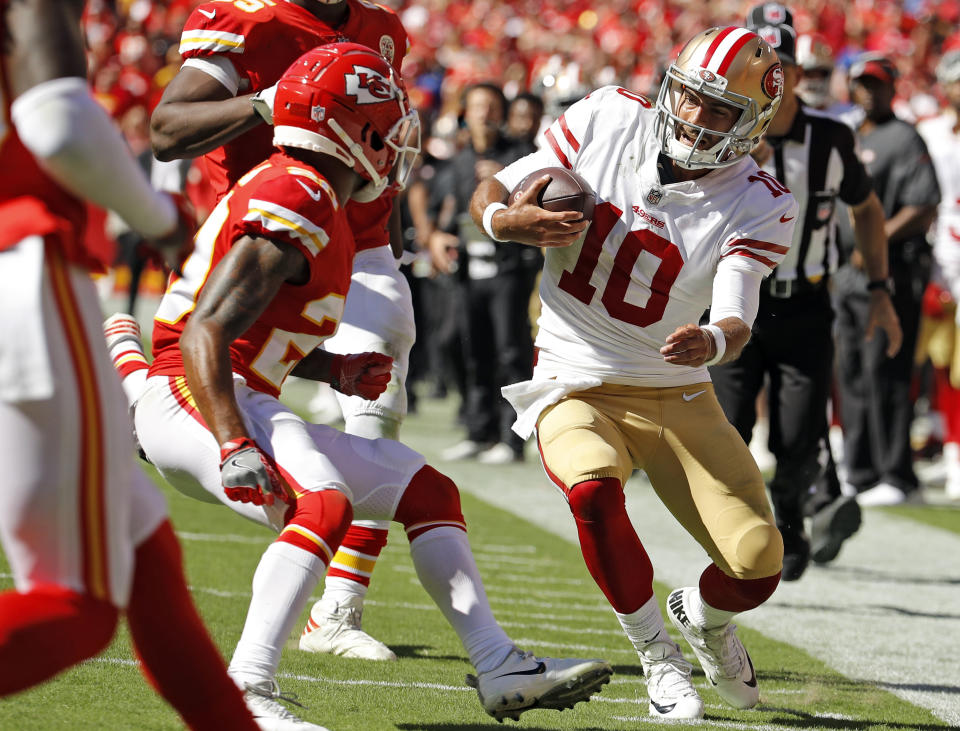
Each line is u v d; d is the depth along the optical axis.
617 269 13.39
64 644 7.78
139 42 61.38
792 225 13.42
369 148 11.04
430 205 34.12
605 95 13.98
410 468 11.20
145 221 8.30
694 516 13.48
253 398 10.98
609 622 18.39
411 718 12.19
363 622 17.05
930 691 15.31
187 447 10.96
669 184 13.30
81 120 7.76
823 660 16.72
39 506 7.85
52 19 7.98
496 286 33.44
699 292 13.48
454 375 38.84
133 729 10.82
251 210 10.49
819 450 19.97
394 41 15.45
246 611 16.52
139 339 12.68
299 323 11.04
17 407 7.85
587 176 13.58
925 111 45.66
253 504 10.59
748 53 12.81
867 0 74.75
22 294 7.86
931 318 33.88
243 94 14.14
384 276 15.88
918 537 27.80
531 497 29.84
